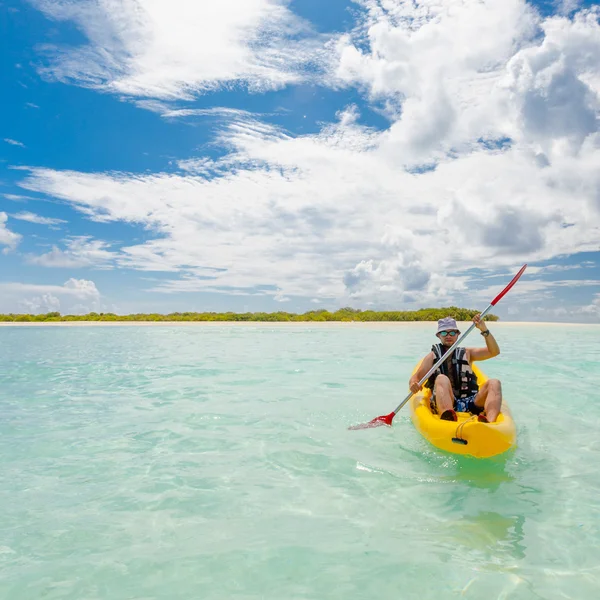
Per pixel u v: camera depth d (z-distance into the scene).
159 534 2.95
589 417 5.70
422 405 5.02
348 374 8.78
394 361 10.60
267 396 6.85
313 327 24.19
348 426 5.34
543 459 4.27
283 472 3.97
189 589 2.40
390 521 3.11
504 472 3.96
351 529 3.00
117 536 2.92
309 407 6.20
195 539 2.89
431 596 2.33
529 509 3.27
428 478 3.84
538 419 5.60
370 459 4.29
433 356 5.28
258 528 3.02
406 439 4.85
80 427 5.27
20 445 4.66
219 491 3.59
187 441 4.79
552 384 7.81
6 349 13.17
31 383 7.90
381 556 2.69
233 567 2.59
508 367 9.73
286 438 4.89
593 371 9.19
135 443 4.72
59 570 2.57
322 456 4.36
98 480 3.79
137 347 13.77
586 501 3.39
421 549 2.76
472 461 4.03
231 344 14.66
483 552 2.73
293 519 3.14
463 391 5.03
